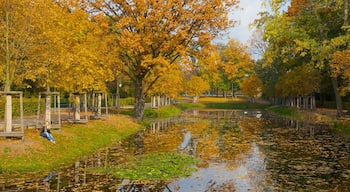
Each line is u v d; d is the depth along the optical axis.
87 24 24.52
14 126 20.05
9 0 15.93
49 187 11.68
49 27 17.42
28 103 33.78
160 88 47.28
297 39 36.12
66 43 19.23
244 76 100.62
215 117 50.97
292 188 11.94
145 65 30.45
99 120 28.33
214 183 12.55
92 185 12.02
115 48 30.72
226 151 19.70
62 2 23.67
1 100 18.70
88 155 17.92
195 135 27.59
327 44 35.62
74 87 23.61
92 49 24.03
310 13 36.97
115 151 19.34
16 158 14.59
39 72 17.17
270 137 26.25
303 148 20.75
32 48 17.34
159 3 30.22
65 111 38.16
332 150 19.97
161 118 47.16
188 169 14.70
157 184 12.31
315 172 14.40
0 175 13.22
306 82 44.81
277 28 37.84
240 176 13.66
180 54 30.81
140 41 30.75
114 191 11.36
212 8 31.78
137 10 30.70
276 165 15.78
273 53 41.94
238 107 82.00
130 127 30.25
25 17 16.77
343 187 12.08
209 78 94.44
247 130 31.77
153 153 18.70
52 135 18.73
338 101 37.56
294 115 48.94
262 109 78.38
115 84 55.09
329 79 49.56
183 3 31.88
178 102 92.44
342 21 35.59
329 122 36.91
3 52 17.56
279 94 63.72
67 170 14.34
